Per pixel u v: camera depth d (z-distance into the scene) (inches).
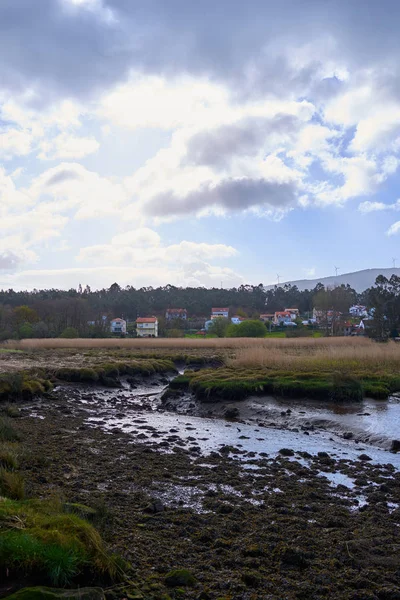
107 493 290.5
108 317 4520.2
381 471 370.0
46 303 3907.5
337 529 247.8
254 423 583.8
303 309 6008.9
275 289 7096.5
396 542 230.7
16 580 157.8
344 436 502.6
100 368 950.4
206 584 180.2
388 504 293.1
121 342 1861.5
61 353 1440.7
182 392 755.4
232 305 6338.6
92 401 753.6
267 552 212.8
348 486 332.5
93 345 1785.2
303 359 903.7
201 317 5940.0
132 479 326.0
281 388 676.1
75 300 3804.1
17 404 655.1
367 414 570.3
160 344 1795.0
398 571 198.4
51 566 160.4
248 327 2812.5
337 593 179.5
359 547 220.4
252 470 362.9
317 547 220.8
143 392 888.3
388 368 826.8
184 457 398.9
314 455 424.2
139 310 5713.6
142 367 1034.7
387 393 656.4
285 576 191.9
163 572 187.9
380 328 2864.2
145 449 418.9
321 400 647.1
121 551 200.7
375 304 2893.7
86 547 175.9
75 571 165.2
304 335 3090.6
